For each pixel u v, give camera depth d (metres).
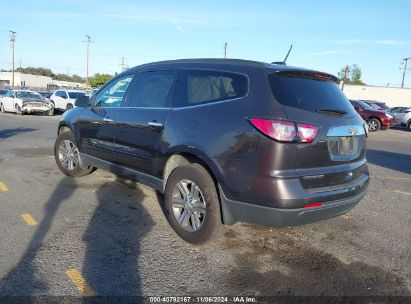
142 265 3.58
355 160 4.11
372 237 4.51
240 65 3.95
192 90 4.23
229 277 3.45
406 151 13.16
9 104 23.55
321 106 3.75
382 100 51.53
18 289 3.09
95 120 5.58
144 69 5.05
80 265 3.52
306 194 3.47
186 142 3.99
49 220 4.54
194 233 4.00
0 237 4.00
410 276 3.62
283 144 3.39
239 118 3.62
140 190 5.87
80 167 6.31
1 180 6.21
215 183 3.85
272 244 4.16
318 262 3.80
